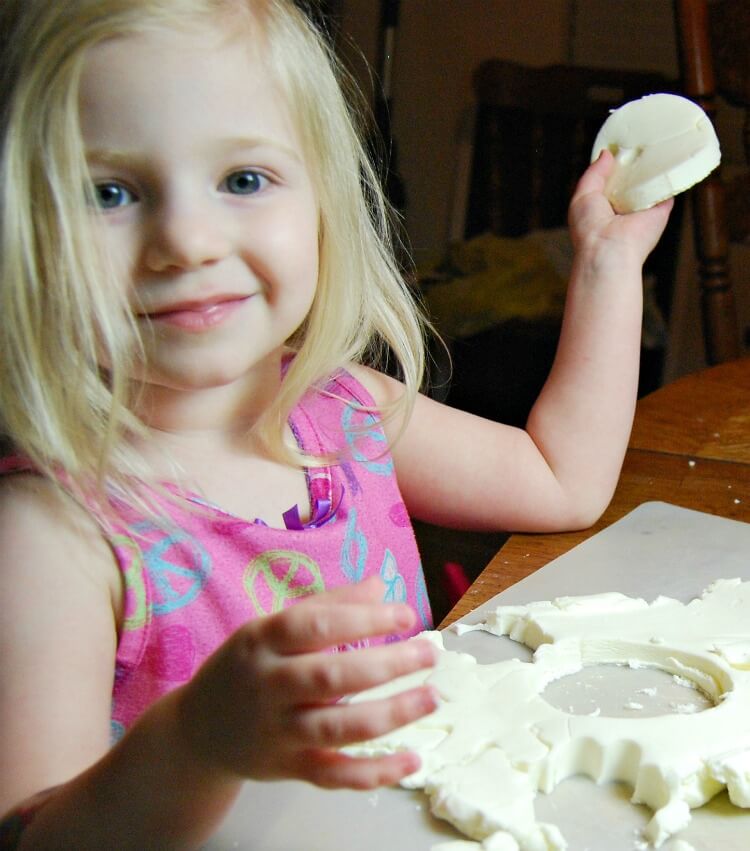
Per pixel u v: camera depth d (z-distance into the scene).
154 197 0.53
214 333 0.56
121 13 0.51
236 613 0.60
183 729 0.40
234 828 0.45
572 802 0.46
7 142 0.53
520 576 0.67
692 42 1.25
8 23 0.54
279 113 0.58
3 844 0.45
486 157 2.08
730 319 1.28
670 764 0.45
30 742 0.49
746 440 0.88
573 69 1.91
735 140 1.82
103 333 0.54
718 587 0.62
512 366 1.69
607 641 0.56
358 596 0.38
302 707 0.36
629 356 0.80
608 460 0.77
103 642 0.54
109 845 0.42
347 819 0.45
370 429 0.75
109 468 0.58
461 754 0.47
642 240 0.82
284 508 0.67
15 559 0.54
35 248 0.54
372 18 2.08
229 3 0.56
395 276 0.78
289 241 0.57
